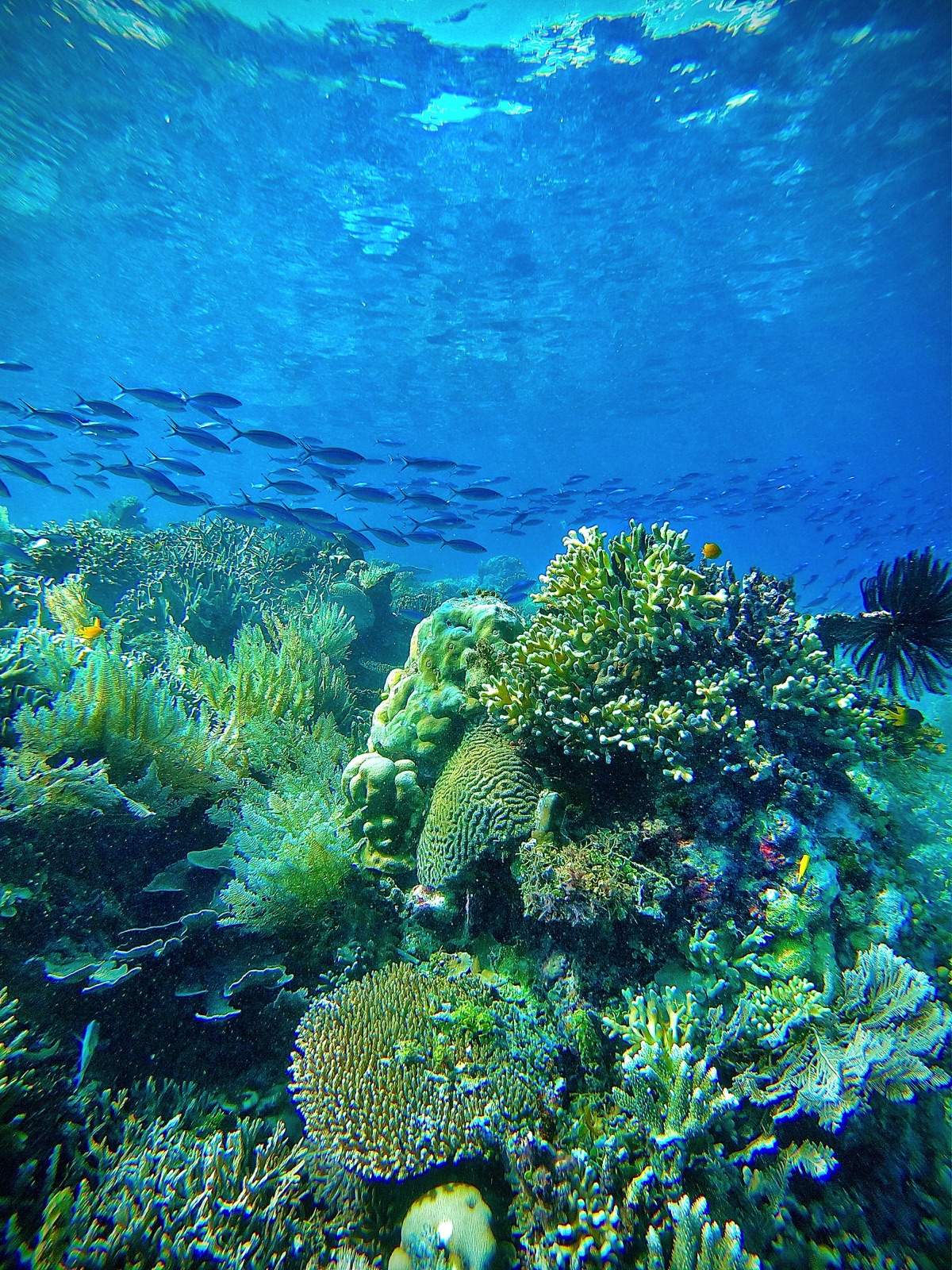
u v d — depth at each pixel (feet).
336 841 11.94
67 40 50.24
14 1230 7.67
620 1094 8.53
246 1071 10.37
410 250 79.82
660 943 9.87
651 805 10.88
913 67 57.52
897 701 14.58
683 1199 7.23
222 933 11.41
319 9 48.26
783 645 12.56
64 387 144.25
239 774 14.74
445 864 11.28
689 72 55.77
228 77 54.13
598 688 11.64
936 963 10.15
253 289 89.25
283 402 141.79
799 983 9.16
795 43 53.62
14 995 9.53
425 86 55.72
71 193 68.03
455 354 111.65
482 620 14.06
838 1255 7.44
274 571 34.40
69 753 11.96
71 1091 9.11
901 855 11.27
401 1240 7.90
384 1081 8.72
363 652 29.68
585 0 48.08
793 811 10.73
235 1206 8.36
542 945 10.44
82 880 11.08
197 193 68.49
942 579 14.93
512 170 66.59
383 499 35.40
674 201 73.87
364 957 11.28
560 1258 7.16
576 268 86.38
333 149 62.69
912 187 77.46
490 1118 8.33
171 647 18.16
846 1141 8.21
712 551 14.28
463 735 13.43
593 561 13.32
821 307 110.22
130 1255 7.72
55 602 19.33
